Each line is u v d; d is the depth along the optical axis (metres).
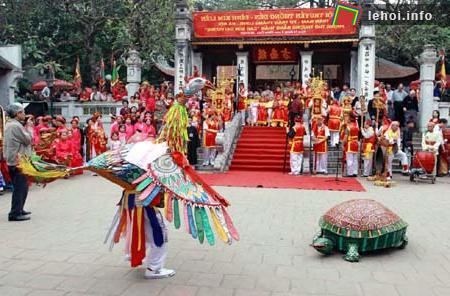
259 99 20.97
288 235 7.39
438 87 21.53
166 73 31.45
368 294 4.90
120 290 4.95
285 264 5.90
